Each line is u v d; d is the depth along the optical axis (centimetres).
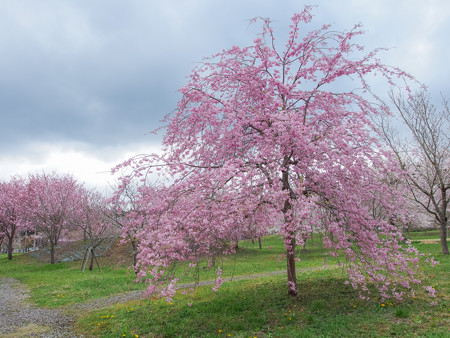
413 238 3073
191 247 758
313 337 615
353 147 782
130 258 2520
